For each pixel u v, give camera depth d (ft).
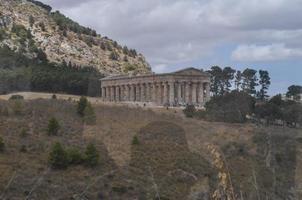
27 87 636.89
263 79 635.25
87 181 196.65
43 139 258.57
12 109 310.45
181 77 592.19
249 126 311.47
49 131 270.87
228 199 34.01
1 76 621.72
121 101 600.80
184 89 597.11
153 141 260.01
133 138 258.16
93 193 184.85
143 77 621.72
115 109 360.89
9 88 618.85
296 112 376.68
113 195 185.37
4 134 258.78
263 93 632.79
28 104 330.95
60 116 309.42
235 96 424.87
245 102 419.13
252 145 202.39
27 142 247.70
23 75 649.61
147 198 173.68
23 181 176.86
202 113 402.72
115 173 205.67
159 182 185.78
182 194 167.84
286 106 411.75
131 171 209.87
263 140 205.77
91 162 217.77
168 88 589.73
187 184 177.37
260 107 422.00
